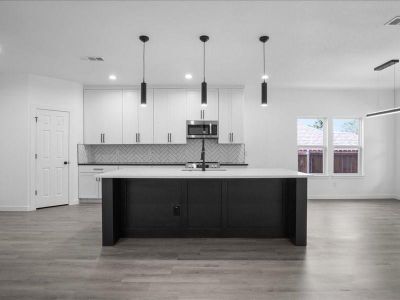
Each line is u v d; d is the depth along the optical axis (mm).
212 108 5816
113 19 2857
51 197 5234
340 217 4449
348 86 5918
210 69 4656
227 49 3703
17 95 4895
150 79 5332
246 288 2168
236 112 5824
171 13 2736
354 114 6230
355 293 2096
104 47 3641
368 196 6230
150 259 2744
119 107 5824
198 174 3080
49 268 2529
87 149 6004
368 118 6254
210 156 6148
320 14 2760
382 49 3732
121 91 5820
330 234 3561
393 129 6273
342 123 6336
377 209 5059
